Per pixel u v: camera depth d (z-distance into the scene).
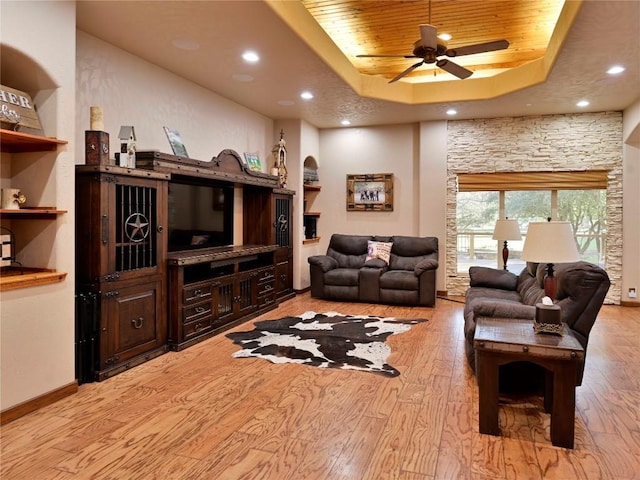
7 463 2.19
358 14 4.41
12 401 2.65
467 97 5.71
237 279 4.98
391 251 6.80
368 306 6.11
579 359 2.32
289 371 3.53
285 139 6.97
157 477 2.08
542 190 6.69
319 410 2.82
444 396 3.04
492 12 4.32
